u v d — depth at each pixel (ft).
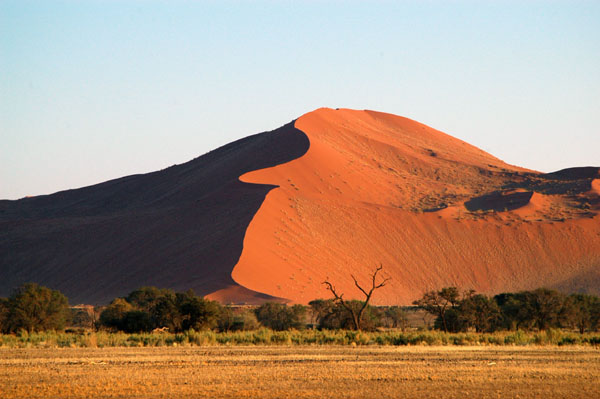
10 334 293.84
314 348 202.80
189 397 106.63
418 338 227.61
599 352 186.80
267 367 145.79
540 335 231.71
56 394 109.70
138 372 136.98
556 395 109.70
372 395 108.78
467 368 143.95
